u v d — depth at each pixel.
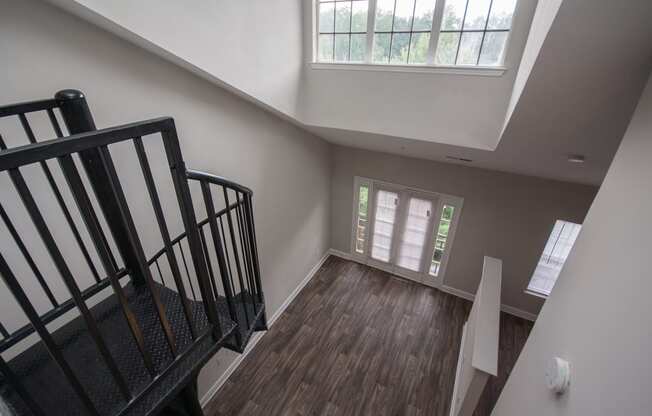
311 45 2.87
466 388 2.41
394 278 4.91
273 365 3.45
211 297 1.24
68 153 0.68
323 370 3.40
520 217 3.76
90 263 1.52
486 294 2.86
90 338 1.30
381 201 4.69
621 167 1.19
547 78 1.52
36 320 0.73
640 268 0.89
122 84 1.77
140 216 2.06
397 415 2.98
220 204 2.69
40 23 1.40
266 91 2.55
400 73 2.59
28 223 1.53
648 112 1.10
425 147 3.12
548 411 1.20
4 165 0.58
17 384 0.77
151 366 1.05
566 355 1.20
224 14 2.03
